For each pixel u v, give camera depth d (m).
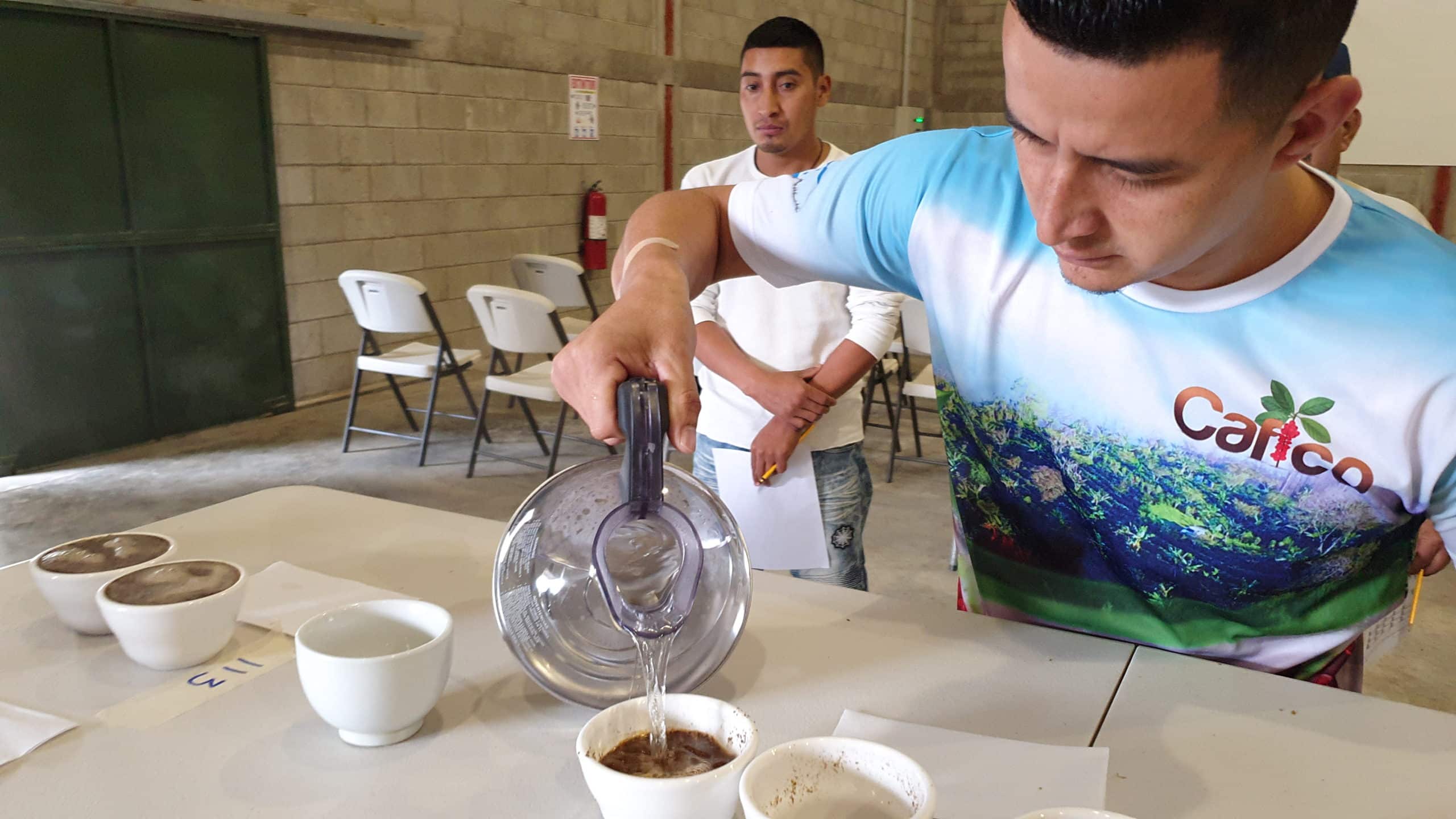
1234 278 0.80
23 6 3.36
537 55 5.31
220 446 3.99
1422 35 4.07
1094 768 0.72
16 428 3.58
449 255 5.09
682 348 0.74
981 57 8.61
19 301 3.53
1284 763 0.74
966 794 0.69
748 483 1.79
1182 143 0.55
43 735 0.75
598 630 0.82
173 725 0.78
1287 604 0.91
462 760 0.74
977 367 0.96
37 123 3.47
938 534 3.26
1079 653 0.91
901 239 0.99
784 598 1.02
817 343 1.85
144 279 3.87
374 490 3.50
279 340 4.44
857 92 7.78
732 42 6.71
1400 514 0.83
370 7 4.48
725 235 1.06
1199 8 0.50
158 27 3.76
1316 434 0.81
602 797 0.63
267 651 0.90
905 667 0.88
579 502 0.81
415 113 4.78
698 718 0.71
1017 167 0.92
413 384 5.07
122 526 3.11
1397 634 0.96
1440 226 4.31
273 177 4.25
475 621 0.96
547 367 3.77
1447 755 0.75
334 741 0.77
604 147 5.89
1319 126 0.61
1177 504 0.89
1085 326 0.88
